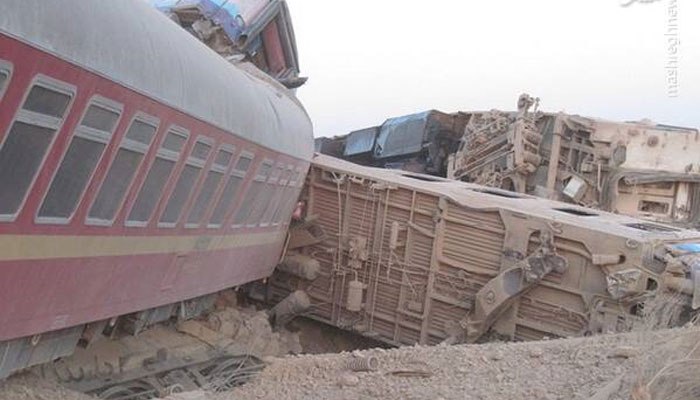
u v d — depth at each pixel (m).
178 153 9.57
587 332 16.47
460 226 18.42
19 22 5.83
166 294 10.95
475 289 18.17
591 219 17.81
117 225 8.63
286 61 21.92
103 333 10.48
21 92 6.11
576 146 25.94
